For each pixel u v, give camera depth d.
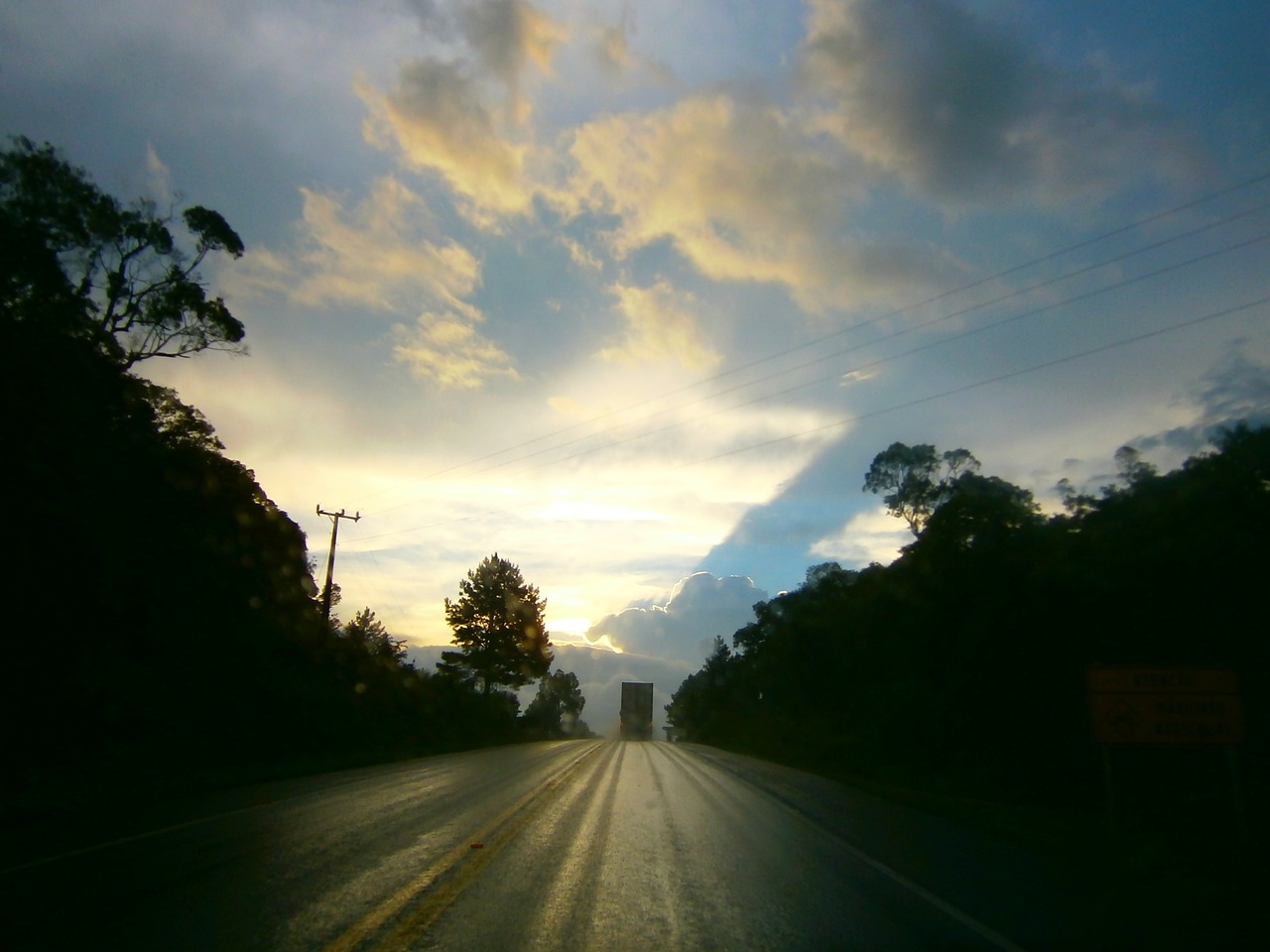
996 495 34.88
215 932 6.90
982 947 7.13
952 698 32.47
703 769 26.31
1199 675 13.98
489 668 67.50
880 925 7.70
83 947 6.50
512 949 6.65
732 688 90.06
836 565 69.69
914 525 52.56
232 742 26.30
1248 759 18.23
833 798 19.08
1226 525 22.88
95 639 24.08
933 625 35.12
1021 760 25.20
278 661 35.19
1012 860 11.51
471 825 12.58
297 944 6.62
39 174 28.44
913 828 14.43
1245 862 11.46
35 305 24.42
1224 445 24.42
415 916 7.43
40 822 12.63
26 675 20.16
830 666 60.03
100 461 23.62
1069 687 25.72
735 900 8.45
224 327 33.59
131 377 30.81
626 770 24.17
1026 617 28.86
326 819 13.07
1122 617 24.83
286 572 43.44
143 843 10.81
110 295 31.50
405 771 23.36
